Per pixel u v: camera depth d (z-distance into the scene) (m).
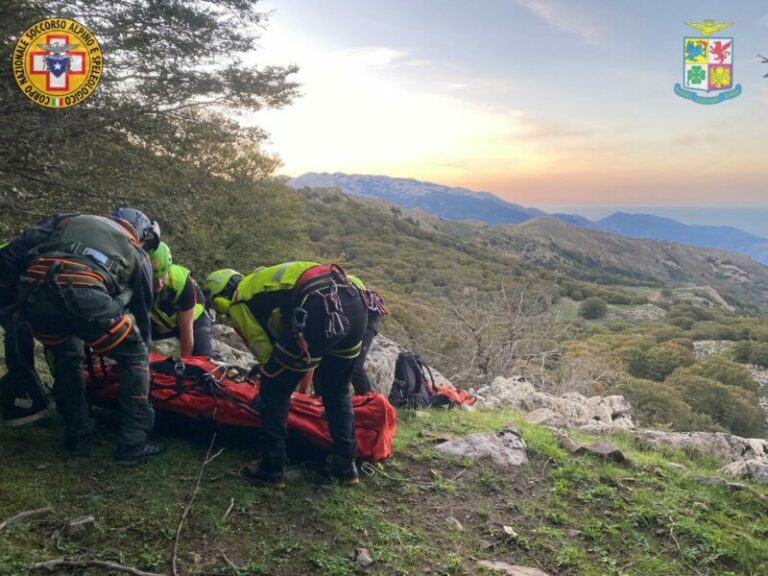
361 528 3.22
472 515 3.56
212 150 21.16
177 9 13.41
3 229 9.10
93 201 11.59
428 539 3.22
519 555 3.19
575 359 18.27
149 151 14.68
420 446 4.59
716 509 3.93
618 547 3.33
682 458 5.62
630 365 55.22
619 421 8.71
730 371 55.97
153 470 3.51
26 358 3.67
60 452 3.56
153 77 13.92
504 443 4.62
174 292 4.25
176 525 3.01
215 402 3.87
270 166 29.08
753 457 6.05
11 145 9.89
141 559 2.72
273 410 3.50
